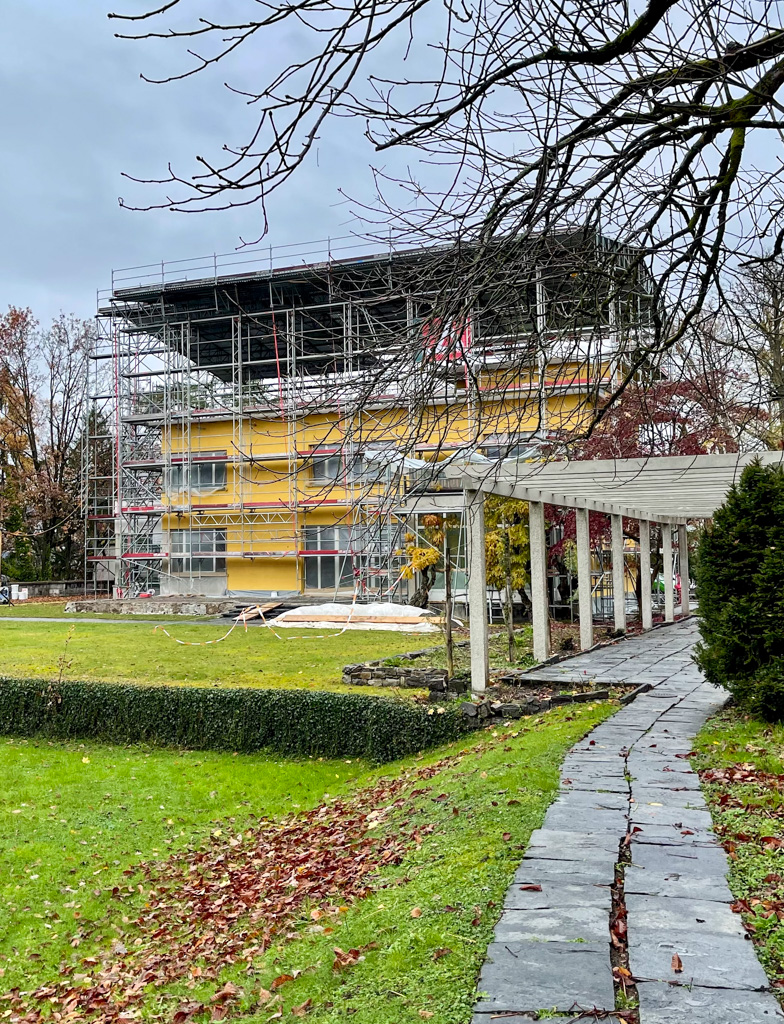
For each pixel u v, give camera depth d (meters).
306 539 31.50
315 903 5.98
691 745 7.46
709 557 8.66
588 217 4.31
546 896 4.32
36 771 12.04
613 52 3.69
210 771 11.75
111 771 11.88
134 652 19.03
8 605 37.72
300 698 12.44
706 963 3.57
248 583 32.88
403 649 17.98
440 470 4.78
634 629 19.48
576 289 4.70
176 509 33.00
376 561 24.84
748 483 8.52
